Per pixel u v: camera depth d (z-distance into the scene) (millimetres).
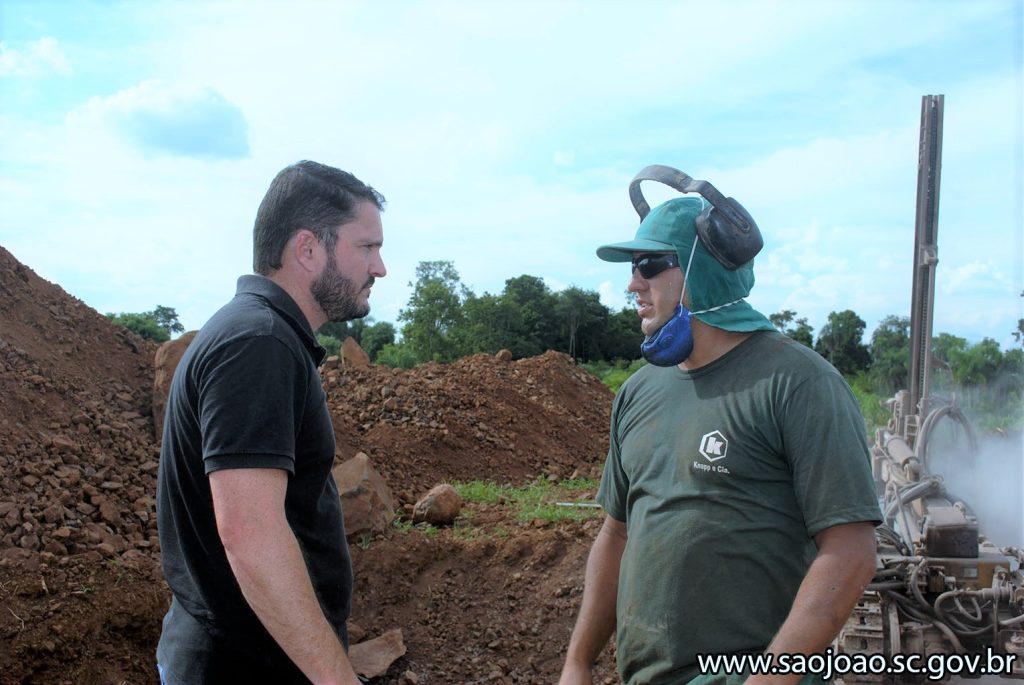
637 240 2115
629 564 2145
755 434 1939
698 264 2047
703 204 2152
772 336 2035
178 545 2141
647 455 2135
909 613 3738
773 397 1922
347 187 2213
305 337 2123
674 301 2084
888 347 26984
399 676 4812
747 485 1954
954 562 3754
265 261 2184
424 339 44656
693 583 1977
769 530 1941
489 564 5762
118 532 5281
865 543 1834
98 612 4328
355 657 4805
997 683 3613
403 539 5883
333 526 2268
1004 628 3559
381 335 59688
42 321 7473
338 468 6109
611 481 2404
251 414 1893
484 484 8789
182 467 2049
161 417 6824
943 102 5418
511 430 10266
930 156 5430
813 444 1852
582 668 2406
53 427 6062
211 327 2023
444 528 6551
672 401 2121
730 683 1905
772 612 1948
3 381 6129
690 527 1991
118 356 7801
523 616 5301
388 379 10375
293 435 1974
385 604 5391
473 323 48344
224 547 1916
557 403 12094
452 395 10461
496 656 5023
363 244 2236
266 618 1853
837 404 1874
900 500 4625
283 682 2131
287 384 1965
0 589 4191
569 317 61625
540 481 9203
